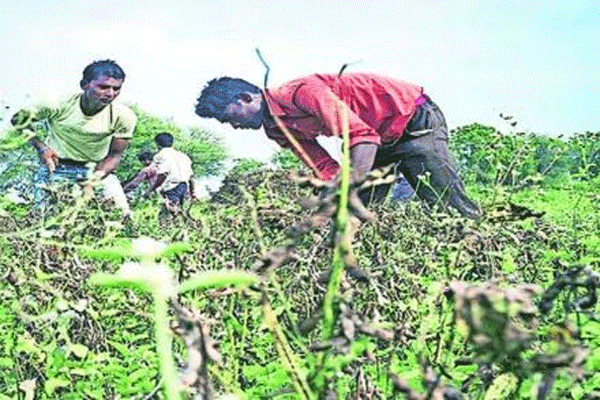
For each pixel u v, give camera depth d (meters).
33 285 3.90
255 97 6.67
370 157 6.44
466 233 3.55
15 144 3.00
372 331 1.65
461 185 7.38
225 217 5.29
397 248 4.84
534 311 1.37
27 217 5.75
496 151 6.15
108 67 8.86
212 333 3.14
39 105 8.47
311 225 1.55
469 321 1.32
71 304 3.55
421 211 5.89
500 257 4.29
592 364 3.05
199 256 4.23
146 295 4.36
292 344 3.50
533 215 3.92
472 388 2.61
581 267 1.73
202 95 6.70
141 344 4.46
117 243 5.13
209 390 1.41
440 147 7.41
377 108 7.25
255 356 3.70
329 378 1.79
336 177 1.57
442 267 4.31
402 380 1.56
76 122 8.84
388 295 3.66
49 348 3.52
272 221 4.50
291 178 1.57
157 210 7.86
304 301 3.66
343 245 1.55
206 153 42.41
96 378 3.75
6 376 3.67
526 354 2.71
